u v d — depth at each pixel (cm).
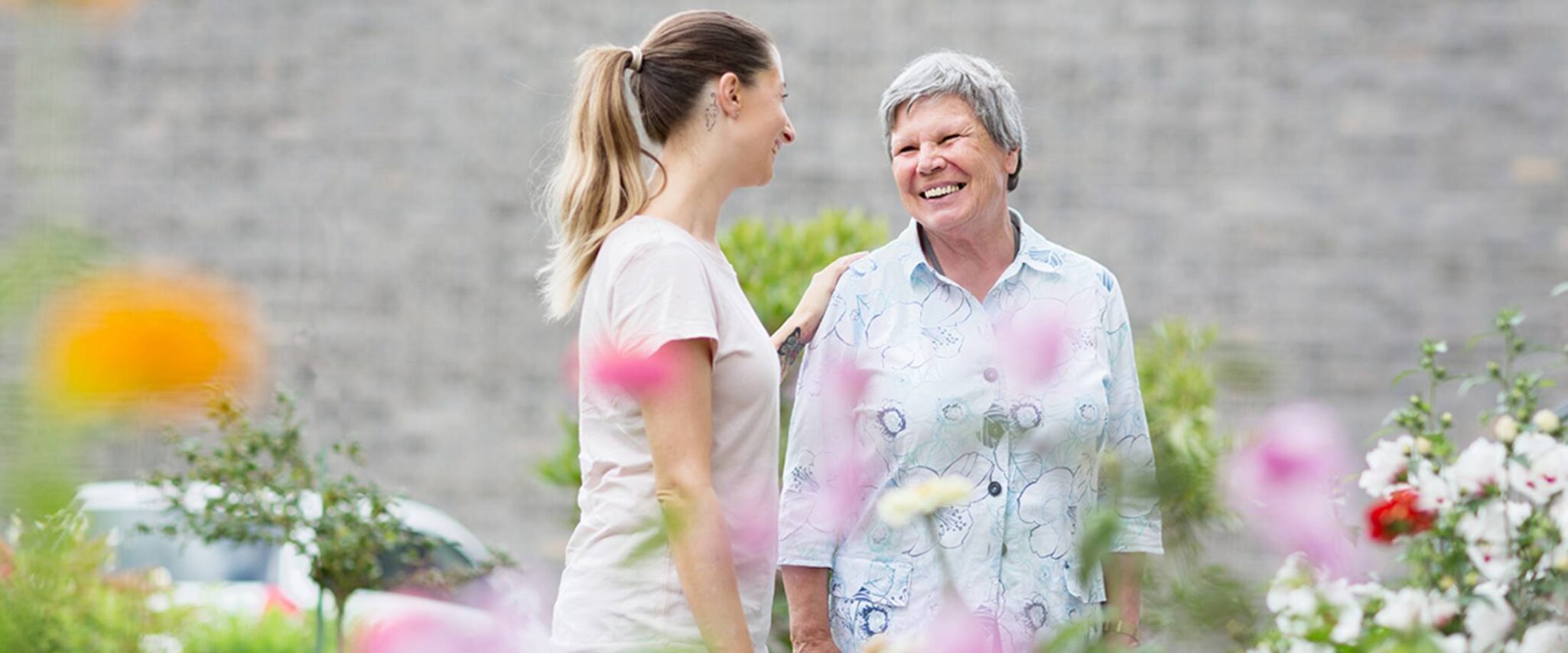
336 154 1486
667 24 371
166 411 104
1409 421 425
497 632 237
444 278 1467
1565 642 310
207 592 745
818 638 414
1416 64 1439
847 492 316
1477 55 1438
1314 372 1408
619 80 361
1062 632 216
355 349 1460
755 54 369
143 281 103
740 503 345
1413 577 353
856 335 427
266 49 1498
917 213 424
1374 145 1432
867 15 1473
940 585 403
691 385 332
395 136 1487
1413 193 1426
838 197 1459
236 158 1486
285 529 631
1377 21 1440
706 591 323
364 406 1448
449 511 1427
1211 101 1441
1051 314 280
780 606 680
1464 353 1398
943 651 222
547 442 1440
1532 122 1430
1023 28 1458
